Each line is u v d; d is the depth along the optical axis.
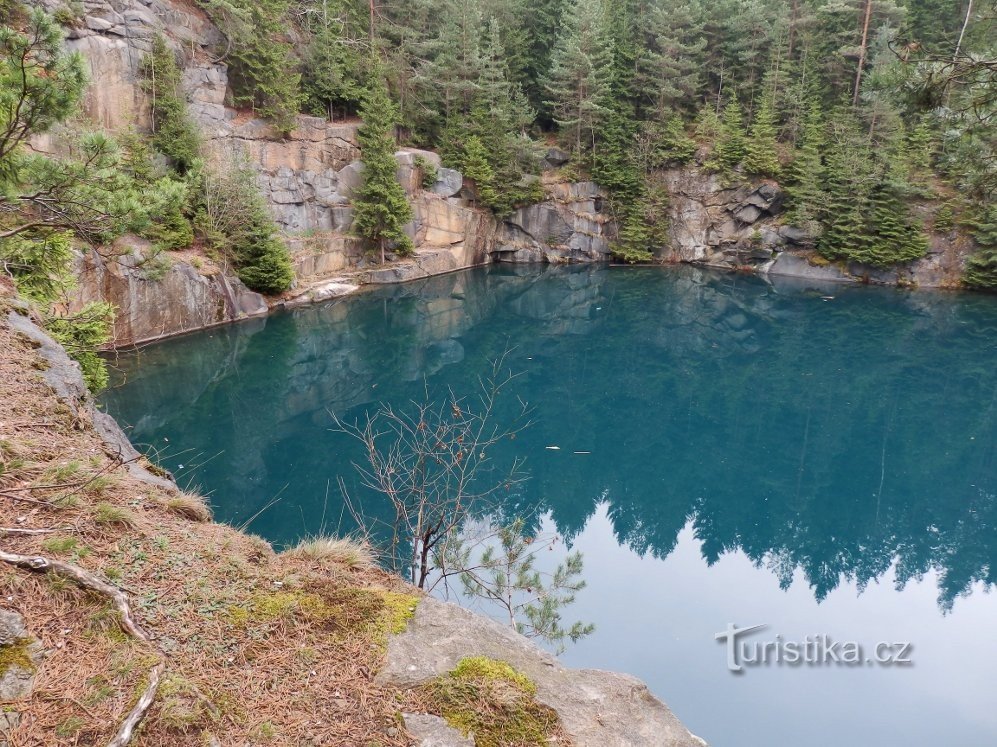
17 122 6.80
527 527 13.41
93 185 7.50
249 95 29.66
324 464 15.30
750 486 17.05
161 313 21.98
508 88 40.66
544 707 3.07
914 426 20.84
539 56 44.31
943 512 15.72
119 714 2.51
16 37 6.34
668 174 42.25
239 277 26.05
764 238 39.50
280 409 19.12
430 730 2.85
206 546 3.73
